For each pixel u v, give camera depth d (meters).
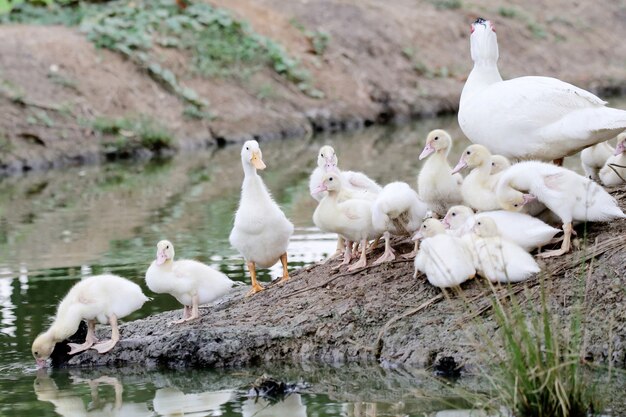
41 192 20.83
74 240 16.23
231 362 10.46
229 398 9.53
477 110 11.79
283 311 10.87
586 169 13.40
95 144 24.52
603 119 11.12
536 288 9.97
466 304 9.59
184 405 9.41
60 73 25.64
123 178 22.03
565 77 33.75
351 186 12.19
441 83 31.27
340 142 25.77
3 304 12.66
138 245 15.68
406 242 11.59
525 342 8.62
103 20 28.03
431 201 11.36
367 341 10.24
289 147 25.31
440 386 9.42
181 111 26.33
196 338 10.60
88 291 10.70
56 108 24.75
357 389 9.53
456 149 23.72
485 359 9.11
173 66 27.42
